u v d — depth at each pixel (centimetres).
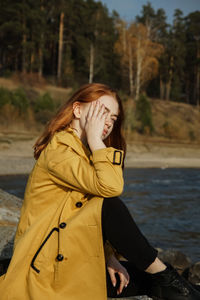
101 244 133
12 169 1773
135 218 767
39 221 140
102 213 133
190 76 6166
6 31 3997
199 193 1287
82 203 141
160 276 140
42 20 4181
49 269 134
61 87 4291
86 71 4644
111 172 133
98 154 137
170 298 141
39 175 144
